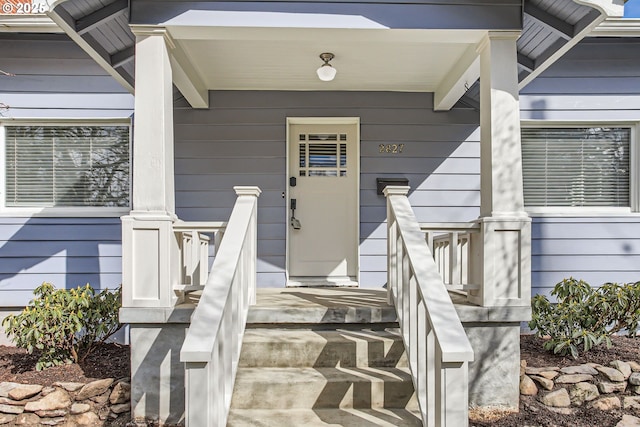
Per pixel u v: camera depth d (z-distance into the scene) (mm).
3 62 5117
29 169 5242
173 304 3209
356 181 5355
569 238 5203
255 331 3473
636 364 3695
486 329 3346
